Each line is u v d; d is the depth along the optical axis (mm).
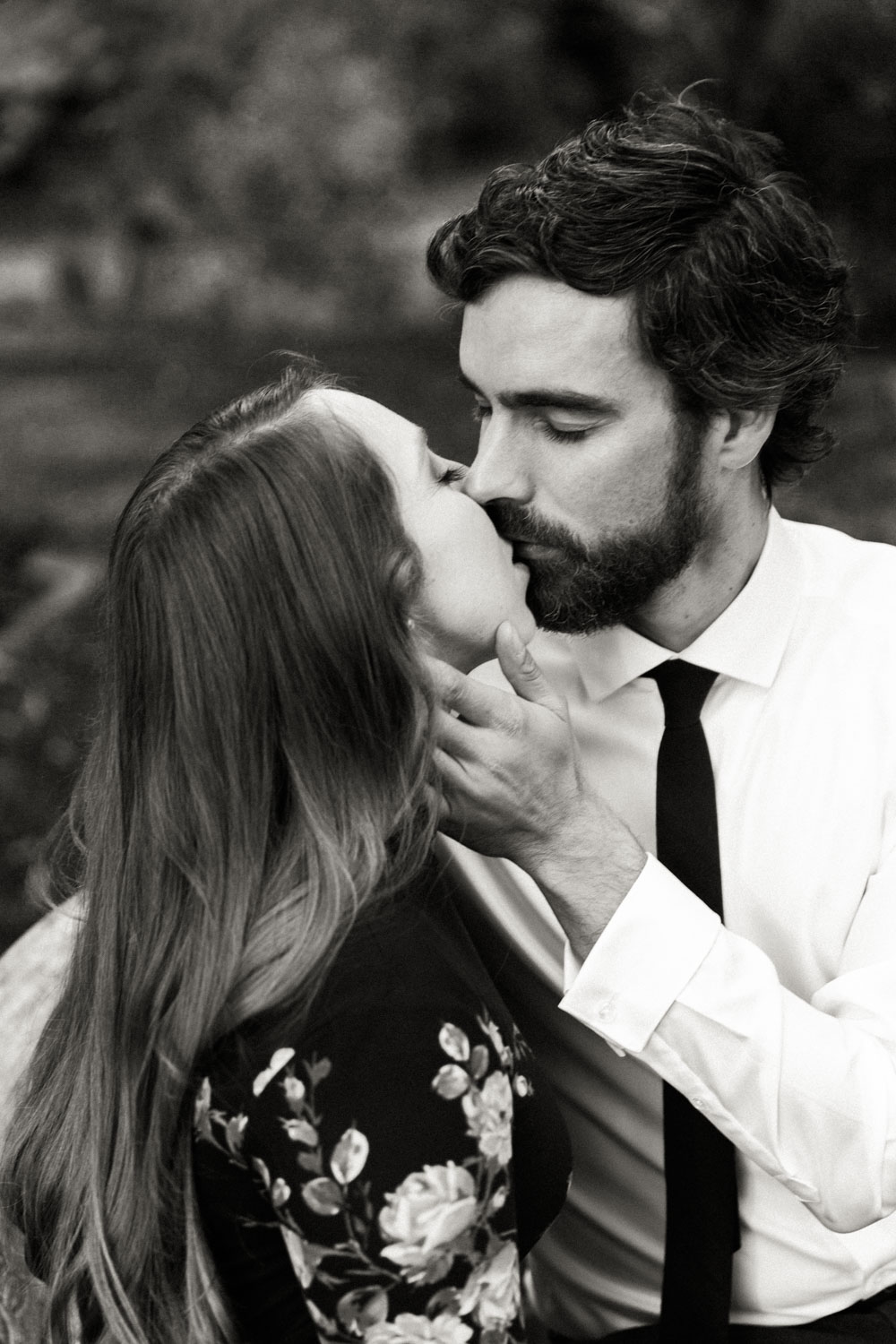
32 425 8250
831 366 1813
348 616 1313
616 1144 1813
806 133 9141
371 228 11664
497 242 1594
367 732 1331
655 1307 1834
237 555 1316
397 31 11656
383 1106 1220
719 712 1773
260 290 11766
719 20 9742
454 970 1307
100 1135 1372
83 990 1463
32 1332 1640
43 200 12641
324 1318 1229
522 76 11445
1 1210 1605
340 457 1334
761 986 1521
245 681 1318
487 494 1613
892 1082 1541
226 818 1320
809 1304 1743
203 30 12109
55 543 6102
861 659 1766
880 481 6496
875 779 1730
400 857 1342
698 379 1628
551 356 1589
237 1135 1259
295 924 1273
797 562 1793
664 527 1665
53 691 4500
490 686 1418
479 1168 1229
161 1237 1336
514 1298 1268
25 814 3941
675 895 1520
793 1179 1561
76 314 12070
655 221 1585
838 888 1736
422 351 9891
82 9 12758
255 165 11719
